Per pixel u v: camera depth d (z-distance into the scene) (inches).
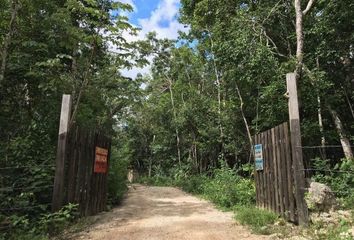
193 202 436.8
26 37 362.3
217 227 265.4
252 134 627.2
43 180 289.3
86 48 395.9
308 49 486.0
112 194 405.4
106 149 361.1
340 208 261.6
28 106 378.9
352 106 516.4
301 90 437.7
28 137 331.9
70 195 284.8
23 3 338.0
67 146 282.2
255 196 360.8
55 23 362.3
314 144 480.1
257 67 458.9
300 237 219.1
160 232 253.1
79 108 406.3
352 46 472.7
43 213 274.4
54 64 331.0
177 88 903.7
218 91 699.4
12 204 269.9
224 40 544.7
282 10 514.0
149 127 1220.5
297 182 248.2
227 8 559.2
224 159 647.1
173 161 1042.1
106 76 489.7
